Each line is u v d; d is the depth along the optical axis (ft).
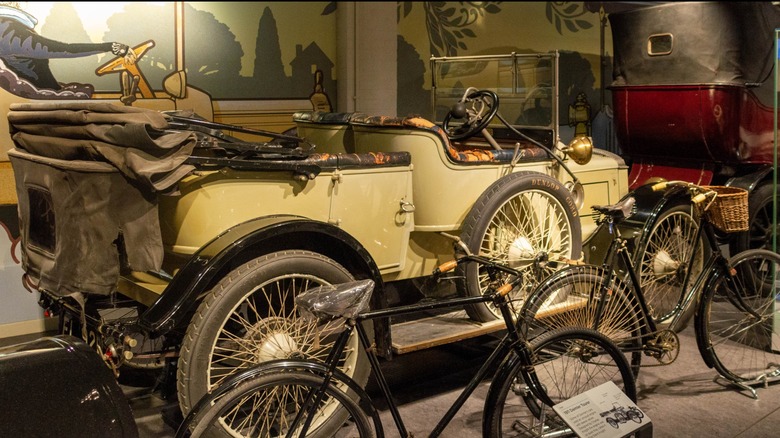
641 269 12.93
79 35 13.19
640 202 12.97
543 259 10.68
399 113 17.21
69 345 7.86
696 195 11.45
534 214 12.08
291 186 9.81
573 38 20.39
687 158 15.96
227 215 9.35
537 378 9.11
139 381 12.18
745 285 12.80
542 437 9.50
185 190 9.22
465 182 11.49
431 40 17.53
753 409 11.03
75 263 8.71
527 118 13.26
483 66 13.96
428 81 17.60
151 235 8.59
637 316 11.04
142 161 8.23
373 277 10.01
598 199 13.92
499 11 18.72
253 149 9.20
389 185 10.75
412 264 11.57
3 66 12.75
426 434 10.30
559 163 12.70
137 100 13.99
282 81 15.35
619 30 16.51
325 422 9.76
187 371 8.70
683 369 12.50
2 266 13.51
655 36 15.71
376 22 14.60
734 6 14.58
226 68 14.82
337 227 9.64
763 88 15.33
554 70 12.46
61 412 7.16
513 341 9.00
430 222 11.35
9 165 13.26
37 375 7.32
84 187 8.52
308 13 14.30
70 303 10.02
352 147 12.53
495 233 11.89
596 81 20.95
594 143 21.22
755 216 15.51
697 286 11.78
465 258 9.15
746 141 15.28
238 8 11.44
